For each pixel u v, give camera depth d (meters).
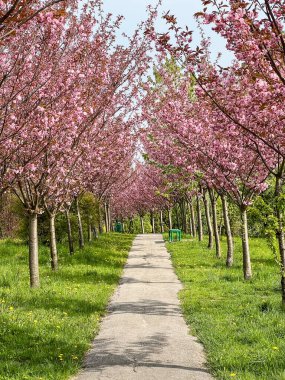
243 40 7.38
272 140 10.94
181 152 18.23
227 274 17.03
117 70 14.41
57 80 10.88
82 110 12.24
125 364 7.41
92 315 10.76
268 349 7.69
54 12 7.24
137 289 14.80
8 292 12.90
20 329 9.12
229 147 15.06
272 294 13.24
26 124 10.22
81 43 11.86
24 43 8.89
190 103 19.36
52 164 13.16
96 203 30.38
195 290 14.07
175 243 31.92
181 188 19.89
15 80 8.97
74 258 21.31
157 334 9.27
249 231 34.59
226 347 8.03
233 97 9.72
